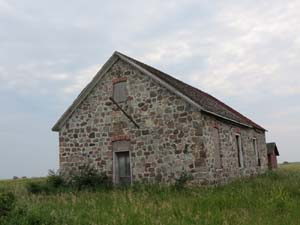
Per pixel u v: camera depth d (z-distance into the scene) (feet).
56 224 34.78
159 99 67.56
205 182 61.67
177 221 36.01
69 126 76.38
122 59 71.82
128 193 53.93
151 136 67.56
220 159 69.67
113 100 71.97
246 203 44.52
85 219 37.45
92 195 56.44
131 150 69.36
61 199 53.67
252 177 85.30
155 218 37.40
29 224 33.45
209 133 66.13
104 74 74.08
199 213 39.17
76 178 71.56
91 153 73.41
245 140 88.33
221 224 34.86
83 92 75.00
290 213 39.06
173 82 75.05
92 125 74.08
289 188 54.54
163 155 65.98
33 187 69.62
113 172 70.64
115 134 71.36
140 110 69.26
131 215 38.68
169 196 52.11
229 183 66.39
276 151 162.81
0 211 34.22
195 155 63.05
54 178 73.56
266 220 36.14
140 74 70.08
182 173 63.62
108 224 35.32
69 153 75.51
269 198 46.14
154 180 66.23
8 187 81.56
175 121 65.46
